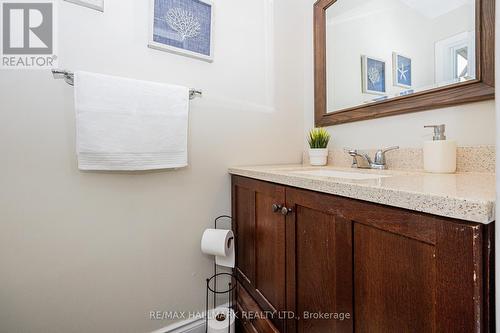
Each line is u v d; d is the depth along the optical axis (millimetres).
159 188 1066
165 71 1061
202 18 1143
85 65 902
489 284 348
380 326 495
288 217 774
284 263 803
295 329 759
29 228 837
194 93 1124
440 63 866
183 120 1030
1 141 797
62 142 877
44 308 867
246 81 1281
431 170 815
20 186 821
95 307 951
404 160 972
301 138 1478
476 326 350
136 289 1030
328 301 625
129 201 1005
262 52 1332
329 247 617
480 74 754
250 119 1297
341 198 577
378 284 498
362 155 1105
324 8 1338
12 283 821
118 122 896
